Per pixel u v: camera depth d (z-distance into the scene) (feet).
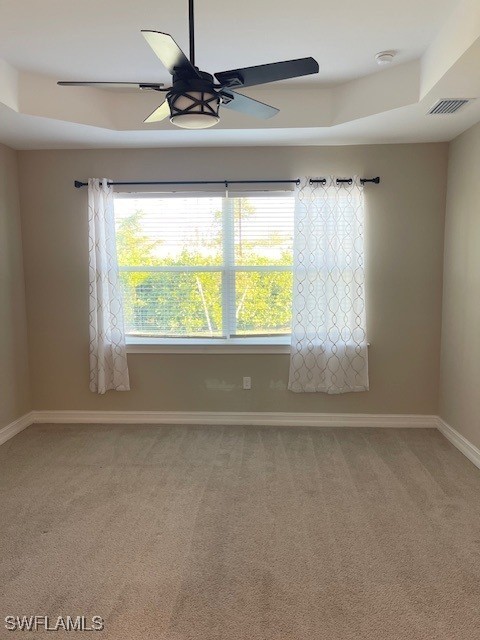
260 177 12.77
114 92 11.00
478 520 8.27
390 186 12.55
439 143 12.32
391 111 9.84
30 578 6.79
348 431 12.86
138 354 13.44
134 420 13.60
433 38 8.33
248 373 13.34
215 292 13.41
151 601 6.31
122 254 13.42
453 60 7.47
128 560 7.20
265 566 7.04
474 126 10.74
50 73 9.86
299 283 12.67
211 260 13.29
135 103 11.06
